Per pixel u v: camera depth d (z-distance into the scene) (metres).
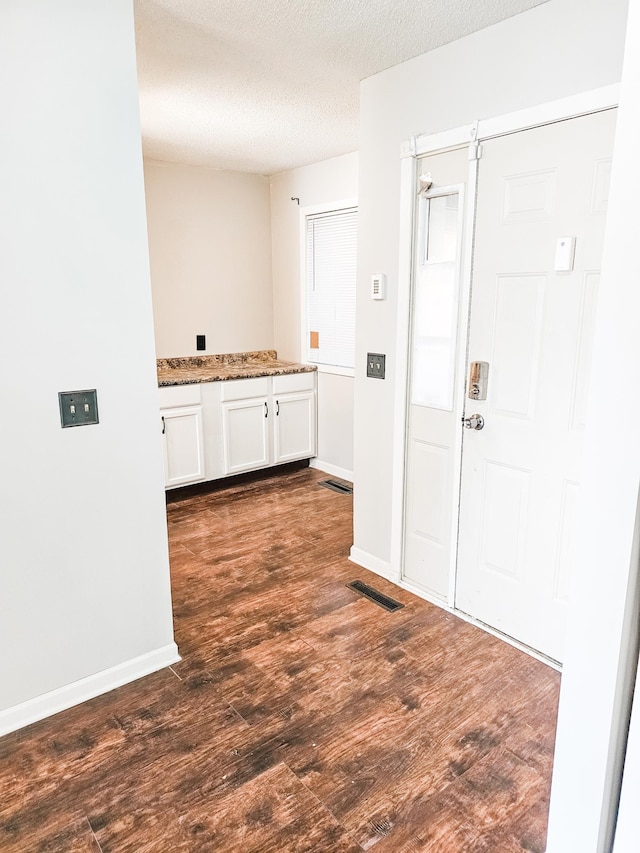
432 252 2.49
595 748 1.26
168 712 1.96
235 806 1.59
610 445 1.15
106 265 1.86
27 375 1.77
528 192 2.07
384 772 1.70
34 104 1.66
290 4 1.95
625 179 1.07
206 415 4.10
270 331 5.00
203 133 3.43
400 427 2.71
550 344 2.08
